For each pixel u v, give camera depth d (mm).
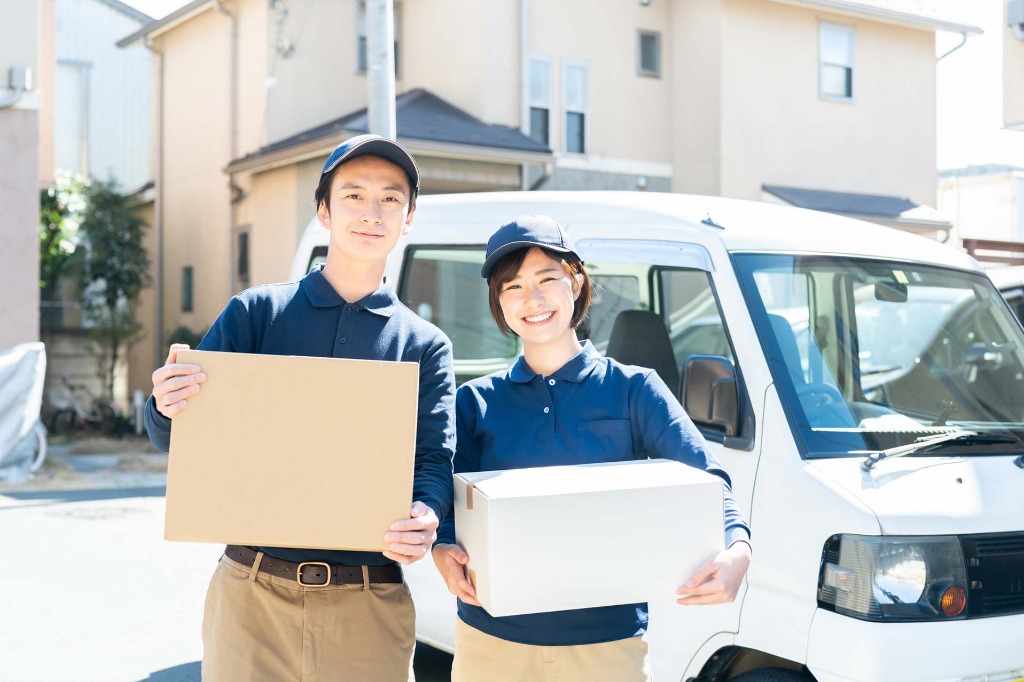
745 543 2264
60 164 22141
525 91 15867
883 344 3846
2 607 6117
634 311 4133
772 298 3721
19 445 11164
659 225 4043
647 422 2510
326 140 13586
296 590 2438
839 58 18328
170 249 18719
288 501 2193
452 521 2488
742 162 17172
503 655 2426
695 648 3451
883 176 18938
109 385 16828
